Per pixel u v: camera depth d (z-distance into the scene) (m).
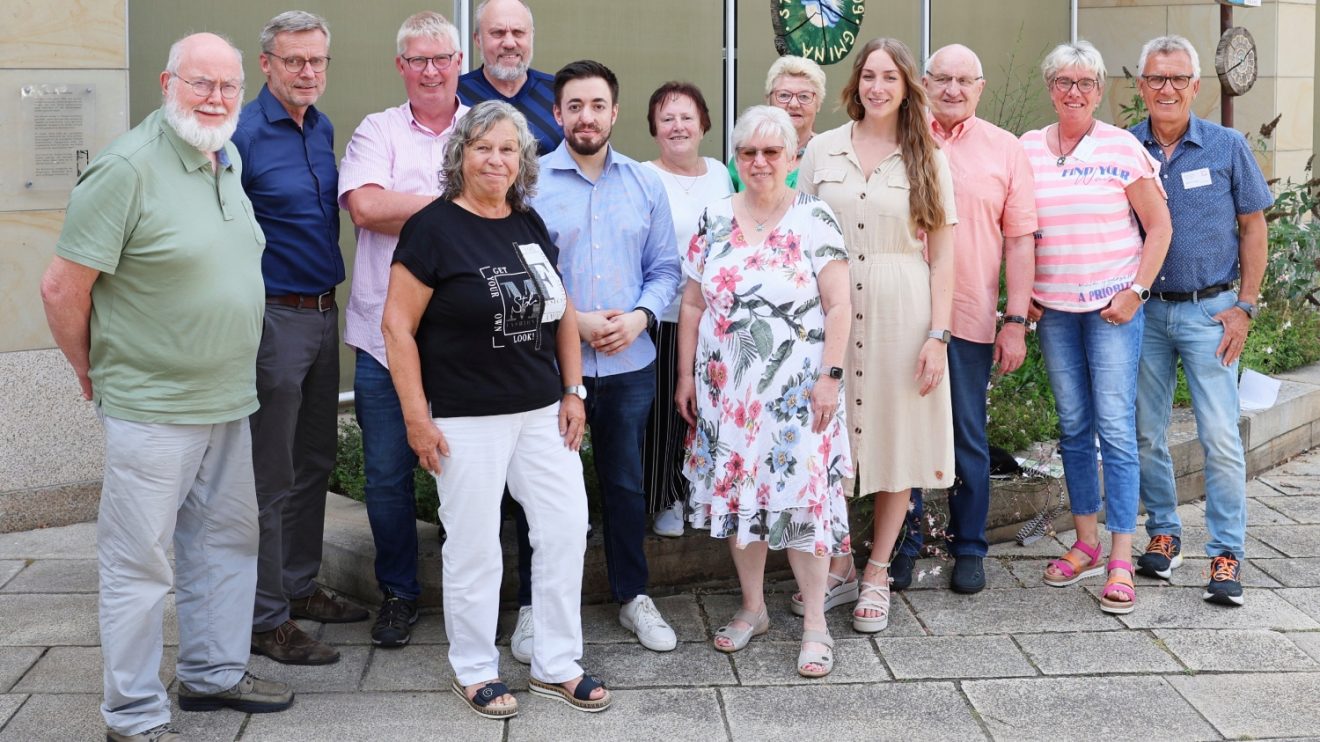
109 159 3.22
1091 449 4.76
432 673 3.97
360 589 4.50
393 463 4.12
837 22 7.76
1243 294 4.70
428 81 4.05
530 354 3.64
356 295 4.11
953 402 4.58
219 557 3.65
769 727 3.64
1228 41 7.61
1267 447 6.40
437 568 4.40
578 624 3.82
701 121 4.55
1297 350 7.49
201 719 3.65
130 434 3.34
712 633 4.31
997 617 4.46
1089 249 4.54
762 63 7.51
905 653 4.16
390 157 4.09
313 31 3.85
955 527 4.75
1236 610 4.52
